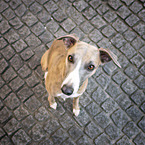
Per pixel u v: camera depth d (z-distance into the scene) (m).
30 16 1.14
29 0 1.16
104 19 1.16
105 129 1.00
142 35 1.15
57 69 0.71
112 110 1.03
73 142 0.97
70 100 1.03
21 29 1.12
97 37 1.13
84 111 1.01
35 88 1.03
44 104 1.01
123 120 1.02
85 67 0.59
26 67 1.06
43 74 1.05
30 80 1.04
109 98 1.04
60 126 0.99
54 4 1.16
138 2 1.18
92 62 0.59
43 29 1.12
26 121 0.99
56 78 0.71
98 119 1.01
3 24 1.12
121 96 1.05
